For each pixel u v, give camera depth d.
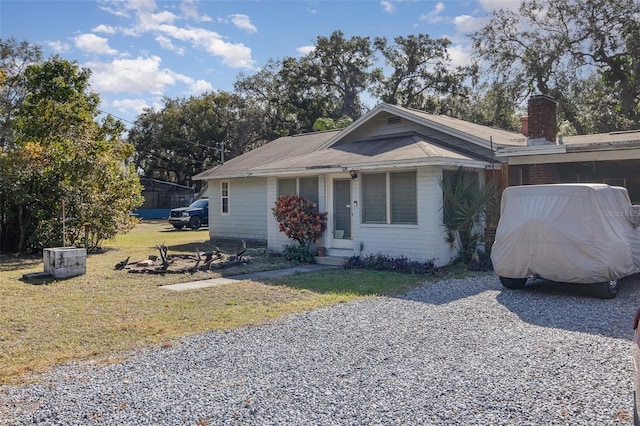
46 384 4.49
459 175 11.91
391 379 4.44
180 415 3.74
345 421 3.59
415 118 14.18
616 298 7.90
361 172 12.55
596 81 28.14
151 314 7.32
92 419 3.70
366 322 6.61
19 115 18.33
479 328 6.16
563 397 3.92
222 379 4.54
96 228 15.95
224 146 46.09
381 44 43.09
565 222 7.89
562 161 12.16
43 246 15.06
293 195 13.87
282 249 14.50
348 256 12.80
